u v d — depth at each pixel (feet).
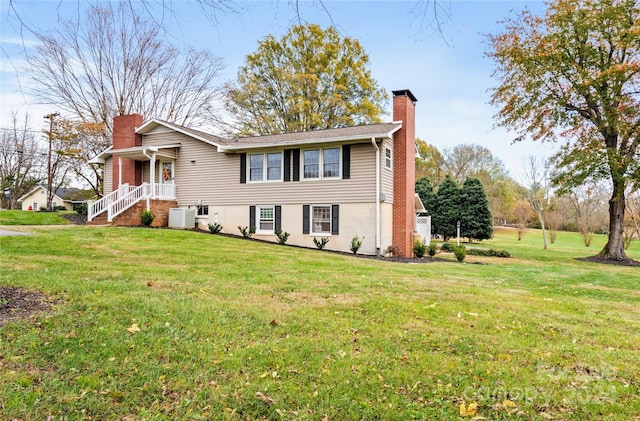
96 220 55.98
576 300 24.17
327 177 52.70
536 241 106.63
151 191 58.39
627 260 59.36
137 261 28.53
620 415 9.52
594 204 93.09
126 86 90.02
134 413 9.00
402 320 16.57
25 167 136.77
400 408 9.63
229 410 9.29
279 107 102.99
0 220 57.11
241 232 56.75
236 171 58.34
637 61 51.83
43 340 12.16
